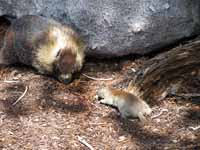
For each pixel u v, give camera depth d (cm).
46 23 242
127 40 240
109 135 212
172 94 228
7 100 228
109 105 226
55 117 220
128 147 207
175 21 241
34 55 239
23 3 254
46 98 229
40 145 209
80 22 240
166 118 219
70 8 241
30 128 215
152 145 207
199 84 229
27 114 221
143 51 245
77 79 238
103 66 245
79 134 213
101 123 218
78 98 229
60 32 238
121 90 224
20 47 243
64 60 233
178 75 229
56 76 238
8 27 266
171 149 205
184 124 215
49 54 236
